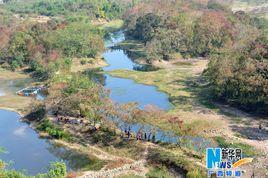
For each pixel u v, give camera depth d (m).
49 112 130.25
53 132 117.06
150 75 181.38
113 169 95.75
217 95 146.25
